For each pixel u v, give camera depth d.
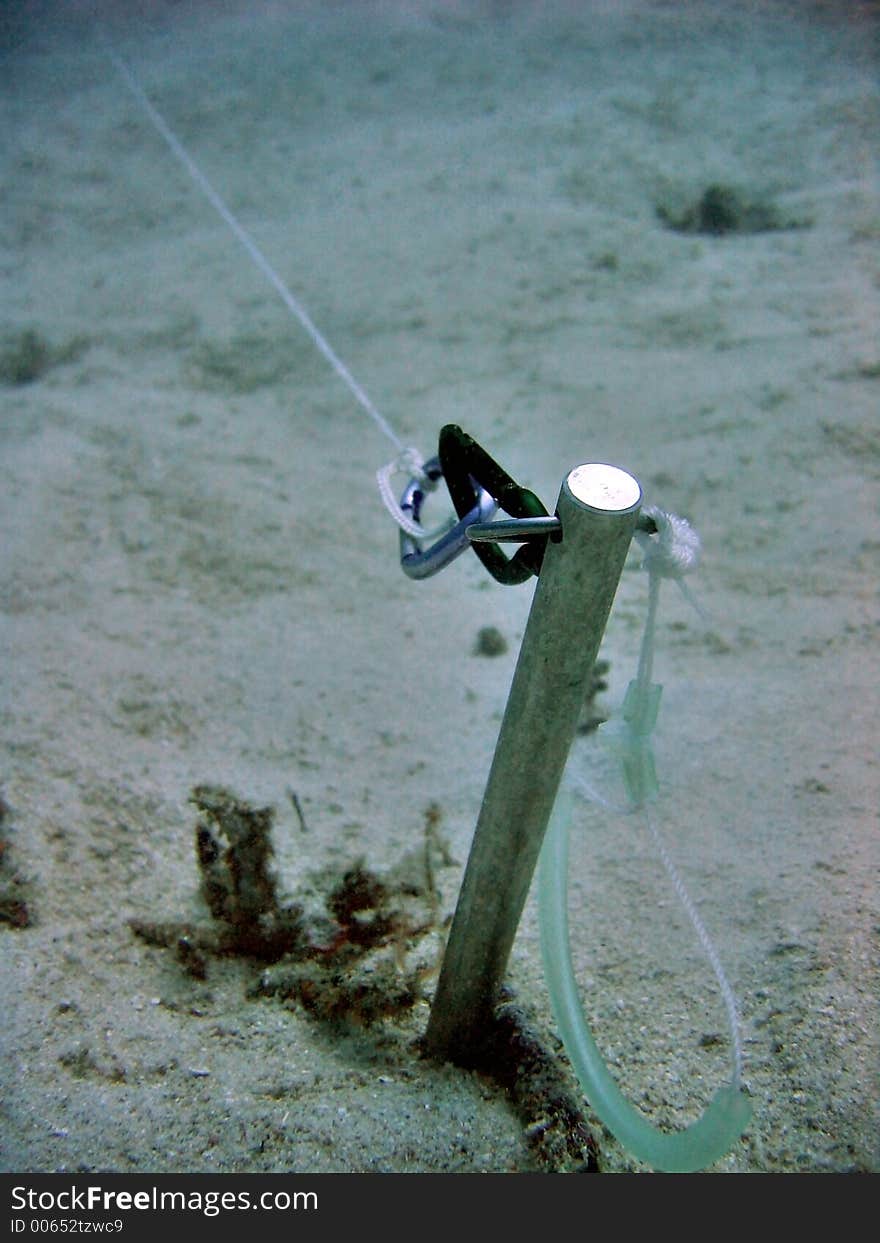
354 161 8.15
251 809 2.80
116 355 5.84
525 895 1.75
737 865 2.50
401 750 3.20
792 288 5.86
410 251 6.72
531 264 6.42
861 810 2.59
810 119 7.91
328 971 2.27
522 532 1.35
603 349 5.51
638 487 1.34
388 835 2.82
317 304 6.20
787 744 2.92
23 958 2.25
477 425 4.96
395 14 11.01
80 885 2.52
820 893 2.33
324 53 10.31
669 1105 1.91
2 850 2.58
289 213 7.50
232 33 11.16
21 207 7.97
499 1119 1.87
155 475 4.64
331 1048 2.05
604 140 7.91
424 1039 2.05
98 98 9.91
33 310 6.38
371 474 4.71
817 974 2.11
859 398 4.79
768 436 4.63
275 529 4.31
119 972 2.26
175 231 7.41
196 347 5.85
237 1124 1.84
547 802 1.61
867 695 3.10
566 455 4.68
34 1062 1.97
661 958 2.28
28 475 4.59
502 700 3.42
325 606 3.89
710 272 6.18
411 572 1.70
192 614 3.80
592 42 9.80
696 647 3.54
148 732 3.20
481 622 3.84
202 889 2.47
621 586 3.94
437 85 9.36
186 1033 2.08
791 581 3.81
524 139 8.09
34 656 3.48
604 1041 2.07
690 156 7.54
